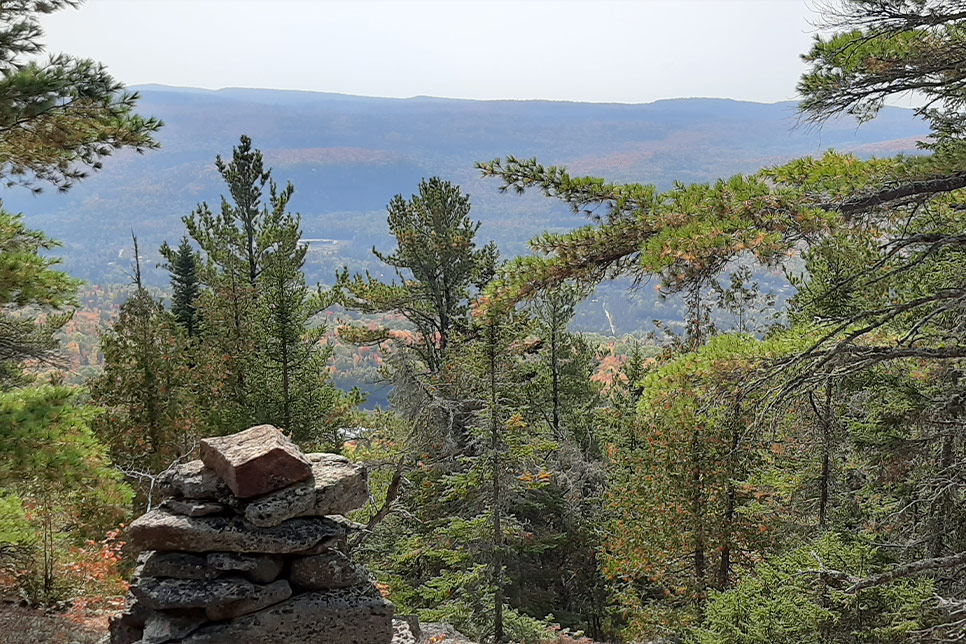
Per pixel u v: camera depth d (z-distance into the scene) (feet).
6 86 33.65
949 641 30.27
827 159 27.66
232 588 20.66
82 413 35.83
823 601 34.76
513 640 54.60
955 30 26.99
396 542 64.95
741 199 25.17
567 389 96.27
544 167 28.81
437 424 72.59
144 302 70.23
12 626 33.22
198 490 21.77
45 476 32.60
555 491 75.51
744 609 37.63
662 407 31.04
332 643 21.18
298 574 21.50
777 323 59.93
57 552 38.68
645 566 57.52
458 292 94.12
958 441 41.93
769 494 55.98
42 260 38.91
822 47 27.30
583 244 28.07
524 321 76.28
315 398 72.74
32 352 46.60
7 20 34.65
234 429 71.10
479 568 52.70
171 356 69.72
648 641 57.06
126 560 46.65
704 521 54.90
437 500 68.18
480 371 58.65
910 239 27.09
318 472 22.57
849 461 52.90
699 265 24.64
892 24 25.94
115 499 34.17
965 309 28.91
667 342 75.87
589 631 77.20
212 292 98.73
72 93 35.22
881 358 28.50
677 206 26.94
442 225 92.27
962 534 41.57
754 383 29.22
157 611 21.08
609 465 81.41
